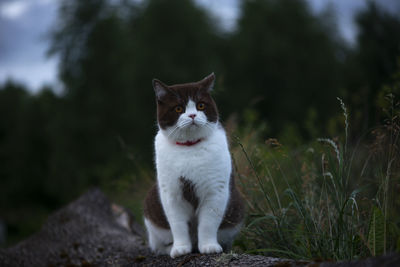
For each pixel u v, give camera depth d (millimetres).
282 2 23688
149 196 3836
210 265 2932
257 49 22031
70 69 20438
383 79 16406
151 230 3830
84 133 18812
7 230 18375
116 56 19469
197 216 3455
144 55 18391
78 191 13086
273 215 3369
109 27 20047
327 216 3344
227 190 3338
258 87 21641
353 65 20562
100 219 5387
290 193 3395
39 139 25047
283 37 22422
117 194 6496
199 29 20312
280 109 20641
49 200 24891
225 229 3609
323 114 20422
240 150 4711
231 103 19594
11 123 31062
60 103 20391
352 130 4645
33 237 5055
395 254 2057
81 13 20609
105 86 20078
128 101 18031
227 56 23500
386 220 2648
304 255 3105
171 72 18094
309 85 21656
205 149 3277
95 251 4465
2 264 4387
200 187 3264
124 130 18422
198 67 19266
